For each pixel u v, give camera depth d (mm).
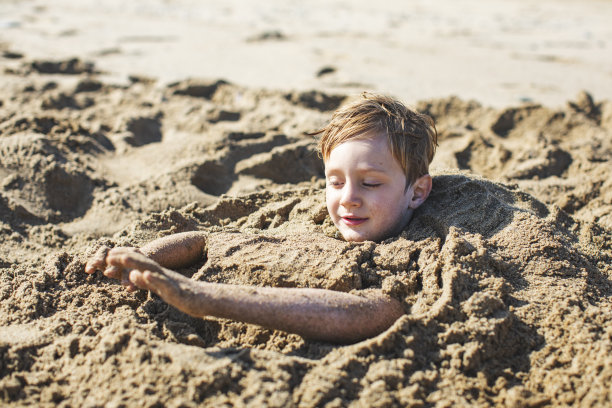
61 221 3512
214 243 2547
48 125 4527
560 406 1937
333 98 6238
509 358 2119
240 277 2400
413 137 2564
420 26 13070
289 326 2078
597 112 5871
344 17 14305
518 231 2559
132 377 1893
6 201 3455
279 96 6168
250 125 5078
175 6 15578
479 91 6973
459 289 2225
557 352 2096
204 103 6016
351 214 2531
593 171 4207
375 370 1957
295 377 1927
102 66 7777
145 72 7473
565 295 2291
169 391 1840
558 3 18156
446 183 2883
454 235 2434
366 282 2357
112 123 5082
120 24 11898
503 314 2176
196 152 4348
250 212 3371
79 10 13984
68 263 2633
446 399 1919
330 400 1855
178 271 2578
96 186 3814
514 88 7230
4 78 6480
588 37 11781
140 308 2361
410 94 6676
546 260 2451
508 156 4586
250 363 1957
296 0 17812
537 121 5492
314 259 2410
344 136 2516
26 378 1994
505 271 2396
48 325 2246
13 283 2521
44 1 15312
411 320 2107
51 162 3734
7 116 4762
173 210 3090
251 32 11273
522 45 10703
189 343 2186
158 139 4992
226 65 8125
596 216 3561
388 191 2510
